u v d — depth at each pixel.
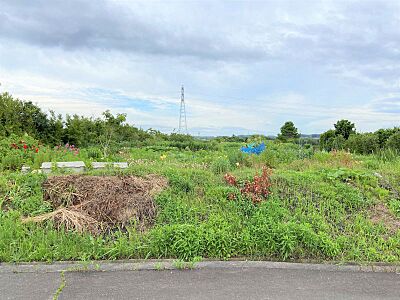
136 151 16.48
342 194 6.86
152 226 5.63
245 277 4.36
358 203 6.59
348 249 5.18
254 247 5.08
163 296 3.86
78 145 18.25
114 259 4.79
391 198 6.99
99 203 5.98
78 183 6.47
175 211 5.92
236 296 3.88
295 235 5.11
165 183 6.81
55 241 5.05
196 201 6.27
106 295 3.87
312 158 11.18
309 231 5.16
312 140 21.44
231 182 6.98
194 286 4.10
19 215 5.67
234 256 4.97
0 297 3.80
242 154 11.20
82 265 4.59
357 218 6.05
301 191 6.93
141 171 7.37
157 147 19.08
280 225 5.26
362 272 4.62
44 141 16.84
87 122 20.23
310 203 6.46
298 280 4.32
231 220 5.75
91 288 4.02
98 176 6.95
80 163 9.38
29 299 3.77
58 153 12.36
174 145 21.83
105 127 19.05
